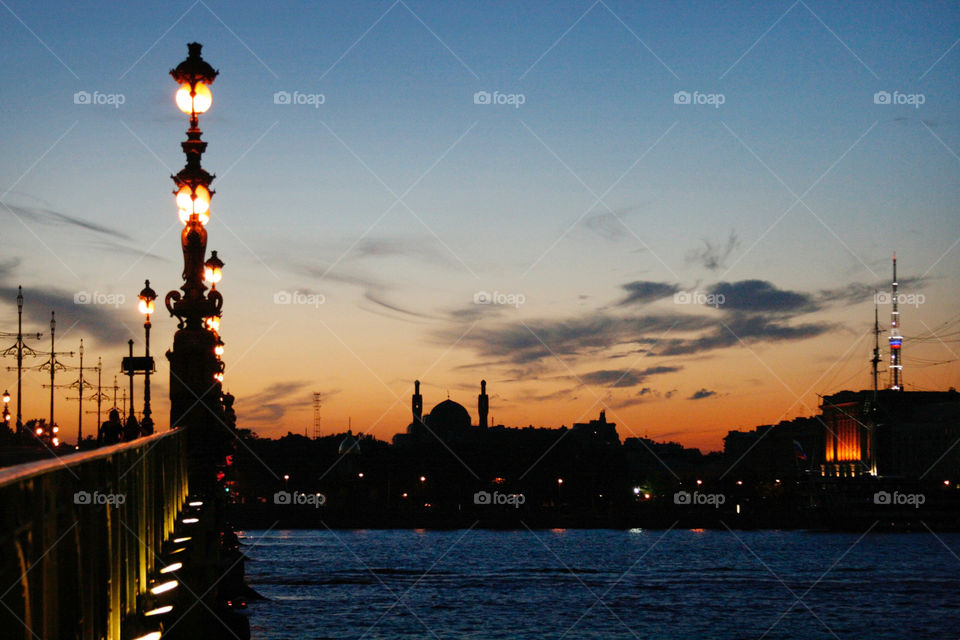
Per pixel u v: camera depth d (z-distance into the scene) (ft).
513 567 582.35
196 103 99.71
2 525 32.14
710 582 510.58
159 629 62.44
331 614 364.79
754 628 363.97
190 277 105.29
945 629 365.81
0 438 93.61
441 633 336.08
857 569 595.47
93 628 44.68
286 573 524.93
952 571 582.35
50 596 37.60
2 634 31.89
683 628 360.89
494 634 338.95
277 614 361.10
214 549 105.81
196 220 104.32
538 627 356.18
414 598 422.41
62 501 41.63
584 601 426.92
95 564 45.65
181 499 95.40
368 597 418.31
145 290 127.95
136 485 59.36
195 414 105.29
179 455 93.20
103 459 47.32
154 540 69.15
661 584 499.10
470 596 435.12
